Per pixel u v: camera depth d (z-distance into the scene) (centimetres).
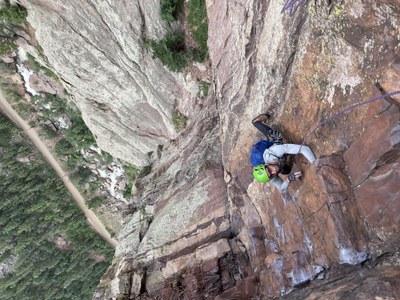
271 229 716
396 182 377
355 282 397
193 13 1224
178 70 1356
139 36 1261
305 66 550
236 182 895
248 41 713
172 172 1507
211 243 927
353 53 452
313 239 525
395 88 395
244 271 814
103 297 1175
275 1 584
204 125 1379
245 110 791
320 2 483
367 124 434
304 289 505
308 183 538
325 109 528
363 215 428
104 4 1176
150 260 1116
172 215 1181
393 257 387
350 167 455
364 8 420
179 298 864
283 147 545
